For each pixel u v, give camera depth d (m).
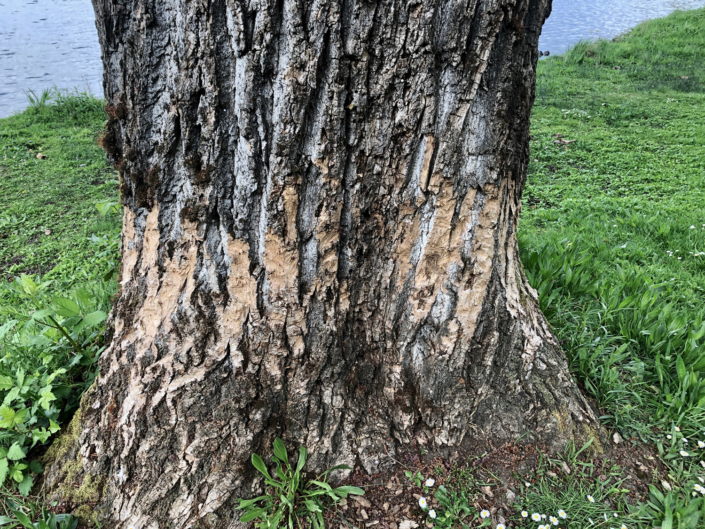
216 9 1.48
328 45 1.49
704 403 2.23
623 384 2.46
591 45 13.14
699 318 2.76
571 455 2.11
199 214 1.68
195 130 1.61
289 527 1.81
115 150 1.79
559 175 6.67
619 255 4.15
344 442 2.01
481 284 1.93
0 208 5.85
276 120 1.56
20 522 1.80
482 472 2.05
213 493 1.85
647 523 1.91
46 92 9.31
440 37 1.56
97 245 4.75
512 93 1.73
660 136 7.81
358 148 1.67
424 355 2.01
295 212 1.67
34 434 1.92
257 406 1.88
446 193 1.79
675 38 13.29
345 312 1.90
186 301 1.78
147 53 1.58
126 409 1.87
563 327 2.83
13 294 3.92
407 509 1.94
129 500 1.86
